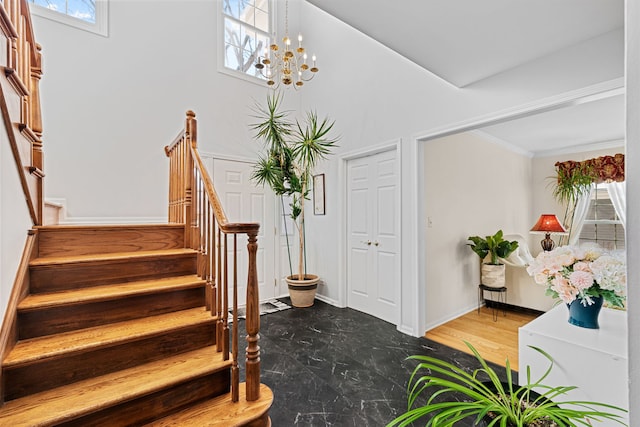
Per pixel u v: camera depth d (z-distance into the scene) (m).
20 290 1.52
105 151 3.17
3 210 1.37
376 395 2.02
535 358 1.64
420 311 2.99
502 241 3.60
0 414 1.21
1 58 1.37
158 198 3.47
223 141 3.97
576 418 0.79
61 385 1.41
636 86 0.44
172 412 1.48
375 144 3.45
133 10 3.39
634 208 0.44
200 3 3.87
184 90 3.69
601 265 1.55
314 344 2.80
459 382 2.17
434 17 1.71
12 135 1.47
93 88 3.12
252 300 1.59
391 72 3.26
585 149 4.68
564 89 2.01
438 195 3.34
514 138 4.30
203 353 1.75
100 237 2.09
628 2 0.46
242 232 1.56
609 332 1.62
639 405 0.42
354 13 1.73
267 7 4.62
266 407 1.53
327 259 4.18
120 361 1.55
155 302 1.88
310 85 4.51
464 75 2.37
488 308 3.96
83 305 1.65
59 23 2.96
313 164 4.06
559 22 1.74
